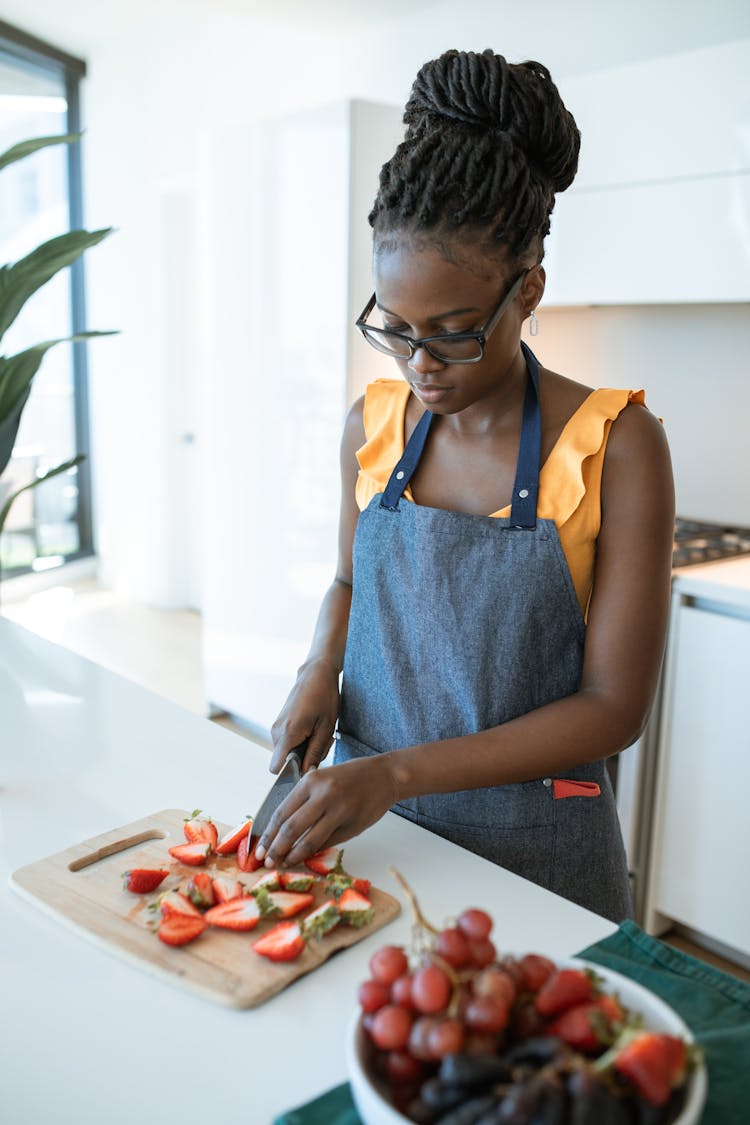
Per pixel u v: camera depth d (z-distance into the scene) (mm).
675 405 2658
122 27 4500
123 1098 660
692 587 2029
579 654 1059
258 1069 688
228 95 4137
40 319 5062
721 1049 679
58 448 5254
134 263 4770
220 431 3332
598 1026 540
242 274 3158
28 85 4809
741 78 2037
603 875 1076
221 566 3428
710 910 2086
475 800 1039
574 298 2449
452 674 1066
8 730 1273
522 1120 482
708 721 2035
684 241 2191
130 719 1320
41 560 5250
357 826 893
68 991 766
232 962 783
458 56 919
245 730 3521
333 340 2889
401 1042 553
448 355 955
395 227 915
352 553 1279
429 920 862
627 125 2256
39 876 903
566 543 1024
